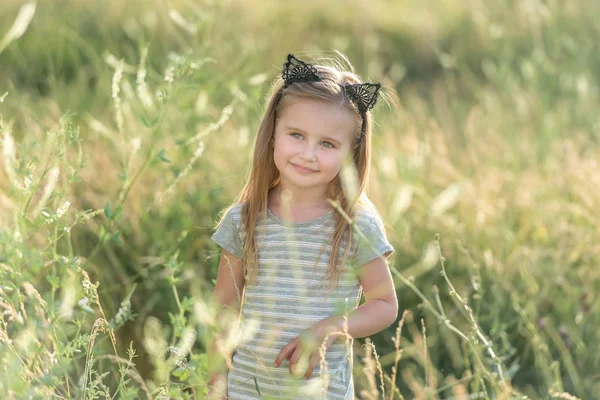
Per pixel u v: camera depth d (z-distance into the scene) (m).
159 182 6.79
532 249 6.74
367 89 4.10
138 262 6.28
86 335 3.72
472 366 5.70
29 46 12.35
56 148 4.51
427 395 4.52
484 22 14.35
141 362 5.52
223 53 8.92
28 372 3.26
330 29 16.36
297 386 3.31
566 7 14.92
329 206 4.09
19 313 3.63
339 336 3.99
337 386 3.97
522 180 7.66
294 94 3.99
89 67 11.25
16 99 8.88
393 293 4.12
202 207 6.80
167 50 10.69
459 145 9.26
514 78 11.74
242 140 7.24
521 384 5.76
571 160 7.80
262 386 4.04
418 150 7.78
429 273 6.51
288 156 3.98
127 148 6.72
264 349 4.03
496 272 6.33
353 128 4.06
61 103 9.02
